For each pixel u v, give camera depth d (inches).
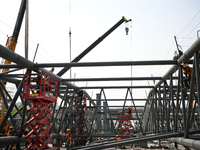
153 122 1311.5
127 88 1227.9
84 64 722.2
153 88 1170.0
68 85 1120.8
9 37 1056.8
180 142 624.1
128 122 1638.8
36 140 685.9
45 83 680.4
